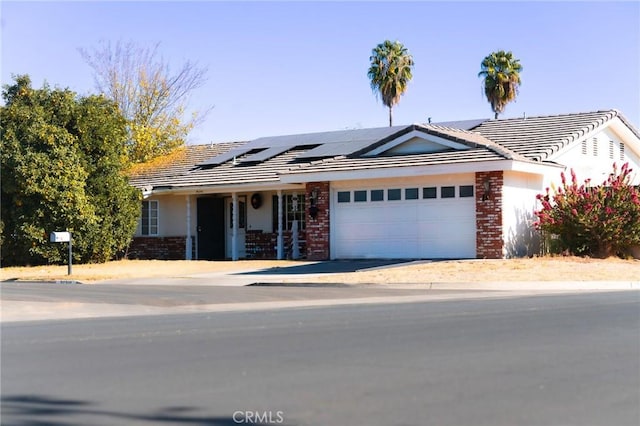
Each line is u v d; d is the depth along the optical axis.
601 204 25.09
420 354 9.38
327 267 25.11
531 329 11.52
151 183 34.56
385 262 25.67
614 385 7.61
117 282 23.34
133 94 58.75
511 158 24.27
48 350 10.30
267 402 7.05
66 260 30.11
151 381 8.05
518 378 7.94
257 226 33.09
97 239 30.48
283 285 21.53
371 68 61.28
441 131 27.52
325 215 28.27
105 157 31.34
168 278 23.94
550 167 26.70
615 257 25.47
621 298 16.78
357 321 12.84
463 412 6.62
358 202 27.77
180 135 59.28
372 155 28.70
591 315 13.30
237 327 12.35
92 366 9.01
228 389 7.60
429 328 11.76
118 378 8.26
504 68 59.41
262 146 36.38
